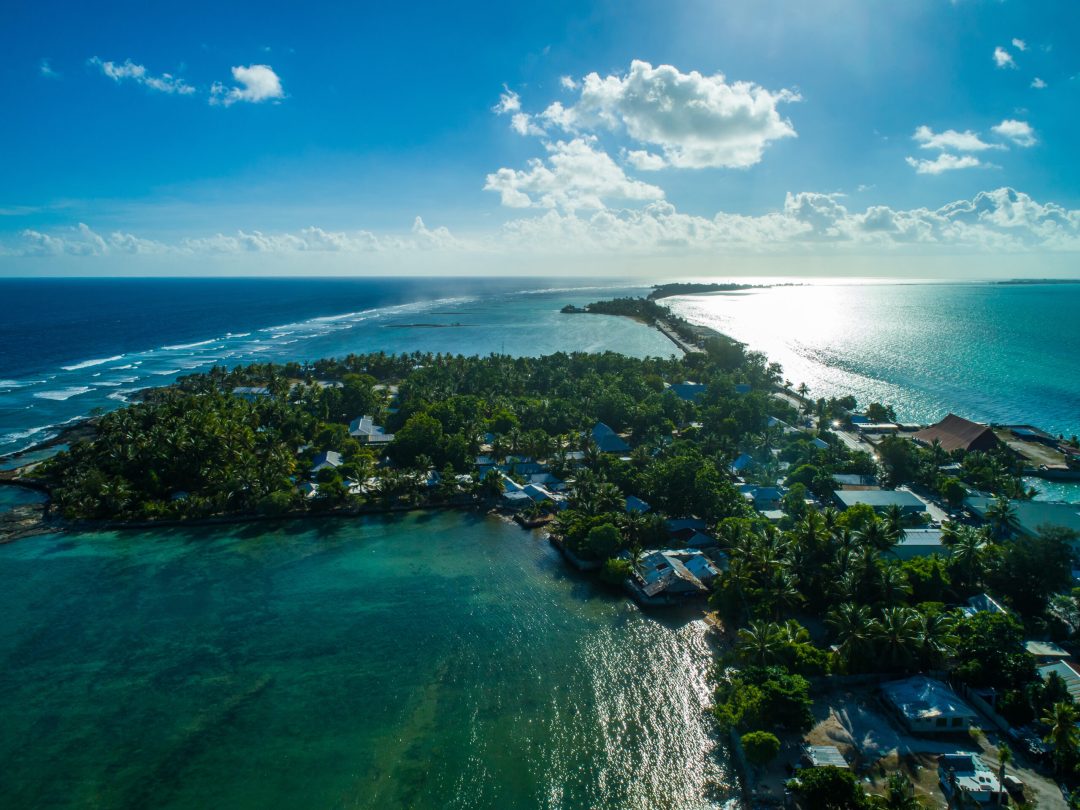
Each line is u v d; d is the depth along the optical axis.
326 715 68.88
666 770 61.62
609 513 108.75
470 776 60.72
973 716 65.44
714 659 78.88
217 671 76.31
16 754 63.22
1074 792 53.97
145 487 128.25
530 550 109.38
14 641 82.12
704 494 113.75
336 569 102.19
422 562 104.75
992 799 55.41
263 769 61.41
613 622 86.88
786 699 63.00
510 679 74.94
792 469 140.12
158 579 98.69
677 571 94.00
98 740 65.19
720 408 179.50
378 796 58.38
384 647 81.12
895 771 59.38
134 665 77.38
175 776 60.59
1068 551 85.62
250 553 107.94
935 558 92.25
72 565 103.19
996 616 74.00
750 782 58.81
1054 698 64.19
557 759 62.97
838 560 85.19
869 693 70.19
